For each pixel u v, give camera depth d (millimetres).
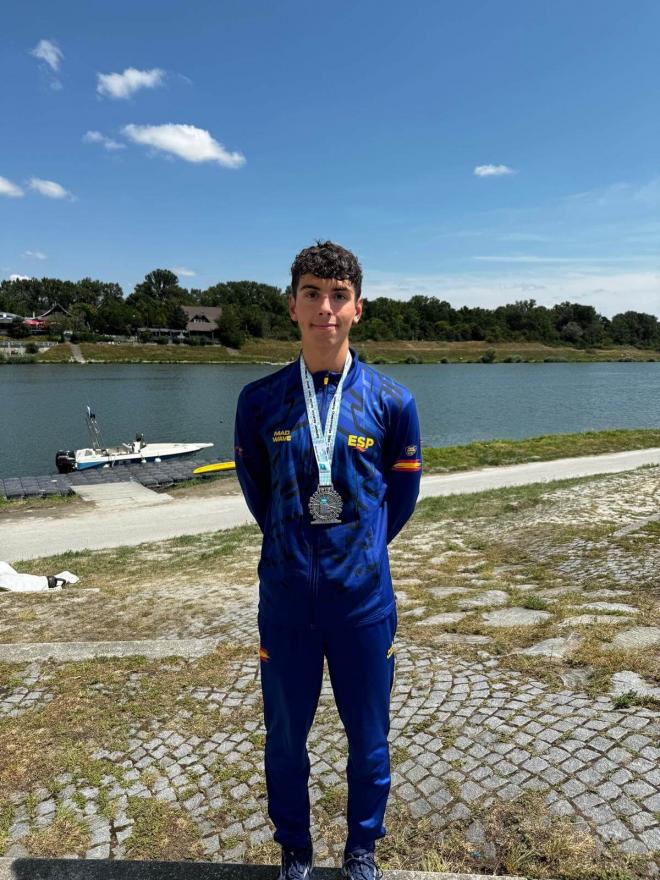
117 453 26344
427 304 150500
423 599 6254
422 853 2582
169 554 11227
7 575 8680
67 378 73250
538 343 137875
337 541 1956
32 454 31109
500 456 21875
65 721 4043
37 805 3188
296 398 2051
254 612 6172
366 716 2090
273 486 2055
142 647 5203
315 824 2883
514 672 4070
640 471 15664
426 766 3160
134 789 3291
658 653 4020
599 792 2752
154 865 2408
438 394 58438
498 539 9523
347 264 1988
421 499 15141
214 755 3572
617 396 56625
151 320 122625
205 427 39250
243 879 2318
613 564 6926
